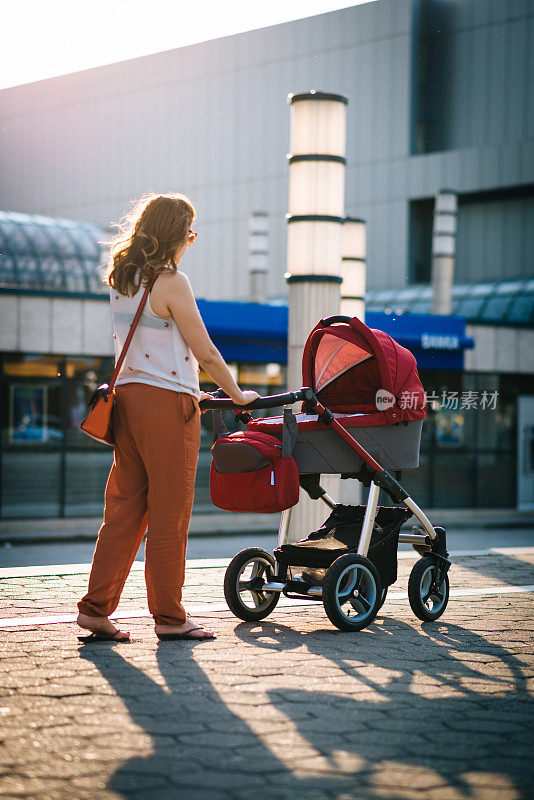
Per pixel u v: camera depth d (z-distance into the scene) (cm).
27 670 385
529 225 3647
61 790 264
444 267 2617
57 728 315
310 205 833
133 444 441
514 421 1912
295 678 382
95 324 1499
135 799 259
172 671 387
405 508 532
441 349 1805
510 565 751
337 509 546
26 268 2273
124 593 592
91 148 4294
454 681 384
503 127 3591
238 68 4012
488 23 3609
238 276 4016
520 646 450
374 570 489
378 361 500
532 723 331
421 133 3778
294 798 262
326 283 835
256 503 469
